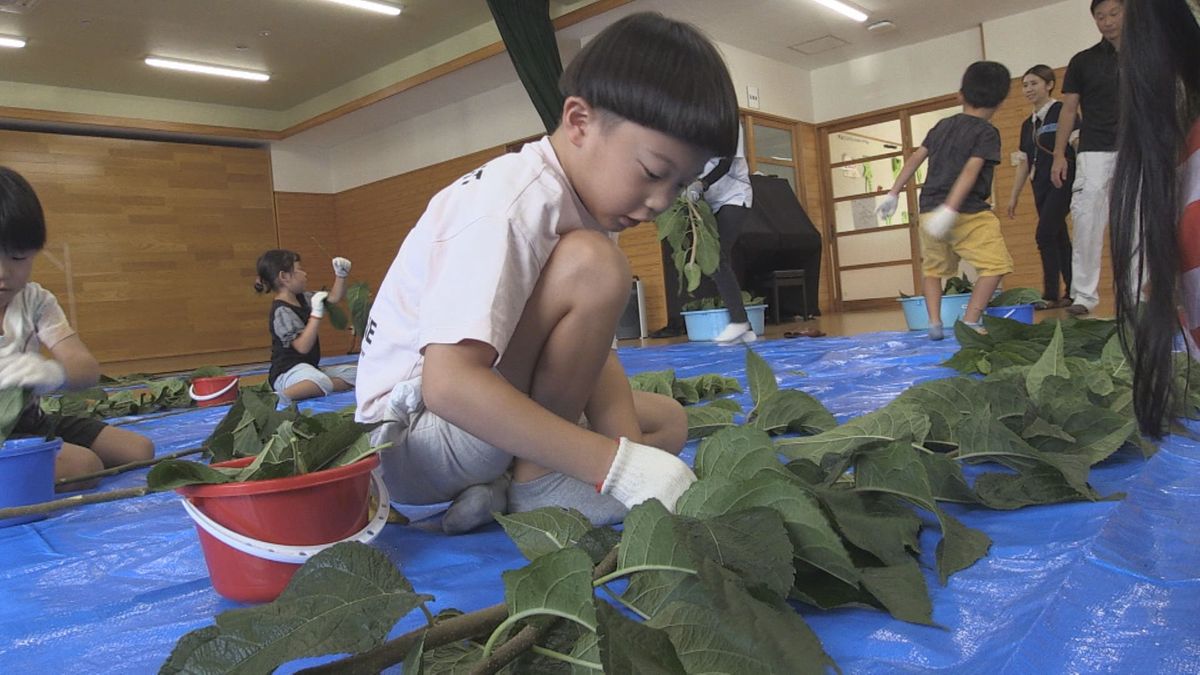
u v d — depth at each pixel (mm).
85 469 1772
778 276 6852
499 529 1152
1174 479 1078
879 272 8266
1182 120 564
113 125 8250
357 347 9570
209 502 929
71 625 920
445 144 8594
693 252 4312
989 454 1097
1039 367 1385
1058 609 718
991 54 7098
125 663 812
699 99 876
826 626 743
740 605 566
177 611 946
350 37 7273
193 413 3217
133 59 7375
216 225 8977
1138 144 581
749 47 7363
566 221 1004
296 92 8734
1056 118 5301
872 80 7934
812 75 8289
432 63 7695
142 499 1622
